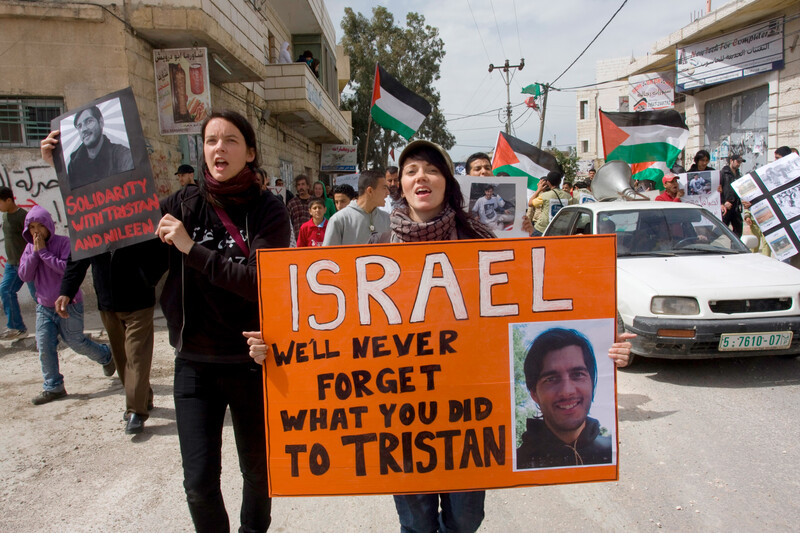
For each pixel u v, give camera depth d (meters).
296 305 2.19
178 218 2.38
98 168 2.50
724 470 3.36
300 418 2.19
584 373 2.21
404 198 2.38
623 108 31.14
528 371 2.21
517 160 8.98
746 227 8.99
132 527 2.98
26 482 3.49
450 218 2.27
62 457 3.82
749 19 12.66
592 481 2.21
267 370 2.19
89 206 2.51
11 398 5.00
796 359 5.38
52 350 4.89
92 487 3.41
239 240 2.33
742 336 4.70
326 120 17.17
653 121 9.91
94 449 3.93
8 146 8.09
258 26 11.15
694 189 8.94
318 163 23.16
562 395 2.21
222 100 11.41
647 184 10.11
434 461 2.18
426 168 2.27
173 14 8.05
